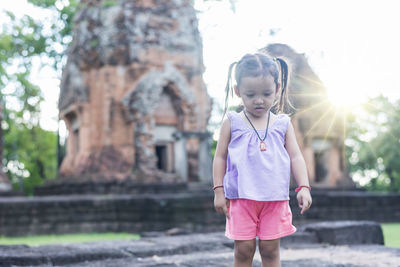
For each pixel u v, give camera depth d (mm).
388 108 28859
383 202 16484
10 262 4375
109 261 4570
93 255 4680
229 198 2766
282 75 3055
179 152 19391
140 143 18484
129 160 18328
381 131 29406
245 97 2721
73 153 20250
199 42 20719
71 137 20469
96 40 18844
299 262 4293
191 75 19969
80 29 19562
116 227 14203
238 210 2727
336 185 22375
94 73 18875
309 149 21562
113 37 18781
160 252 4953
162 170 19828
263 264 2797
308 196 2701
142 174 18156
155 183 17781
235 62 2896
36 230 13203
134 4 19156
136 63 18734
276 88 2826
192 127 19812
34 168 33156
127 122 18625
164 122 19594
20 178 31078
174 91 19562
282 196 2707
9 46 22562
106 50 18672
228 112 2939
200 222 11602
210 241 5500
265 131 2809
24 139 30359
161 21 19562
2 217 12812
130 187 17125
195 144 19625
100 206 14211
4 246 5180
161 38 19406
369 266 4012
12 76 24453
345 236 5695
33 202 13289
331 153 22688
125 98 18500
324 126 21984
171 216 12648
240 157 2758
